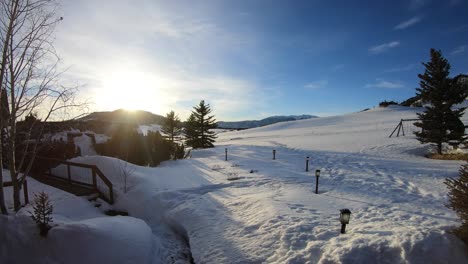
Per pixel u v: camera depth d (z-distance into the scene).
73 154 13.15
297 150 19.59
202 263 5.14
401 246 3.94
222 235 5.92
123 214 8.62
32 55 6.04
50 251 4.76
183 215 7.47
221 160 16.39
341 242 4.56
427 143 18.12
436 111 16.02
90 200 8.82
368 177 10.67
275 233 5.43
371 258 3.99
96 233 5.13
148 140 15.73
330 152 18.00
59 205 7.93
